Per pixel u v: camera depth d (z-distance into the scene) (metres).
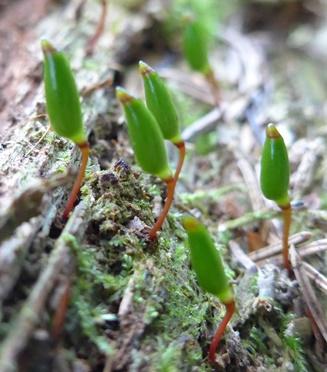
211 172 0.06
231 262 0.05
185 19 0.06
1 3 0.07
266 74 0.07
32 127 0.05
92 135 0.05
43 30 0.07
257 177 0.06
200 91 0.07
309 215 0.05
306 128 0.06
